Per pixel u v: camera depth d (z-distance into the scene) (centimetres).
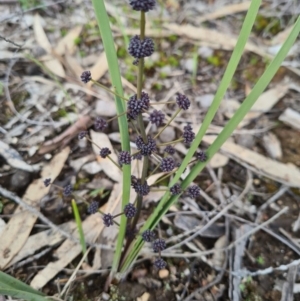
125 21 32
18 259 22
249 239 23
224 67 31
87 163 25
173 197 18
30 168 25
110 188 25
